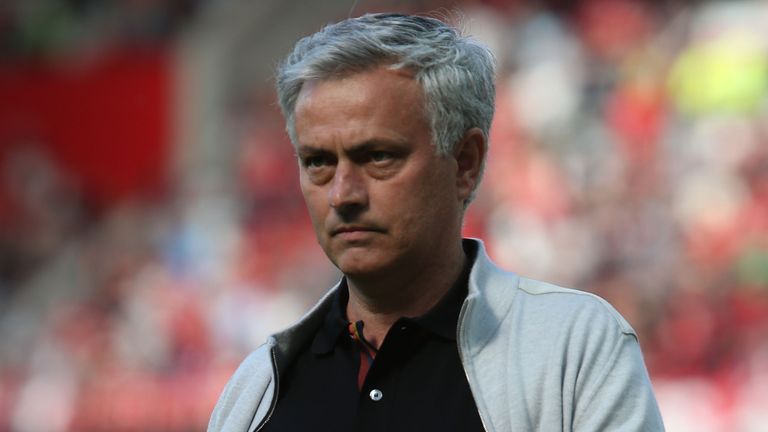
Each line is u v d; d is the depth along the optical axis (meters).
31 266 45.75
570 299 6.11
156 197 46.53
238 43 48.78
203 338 38.22
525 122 41.47
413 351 6.07
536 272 36.50
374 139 5.90
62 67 49.19
